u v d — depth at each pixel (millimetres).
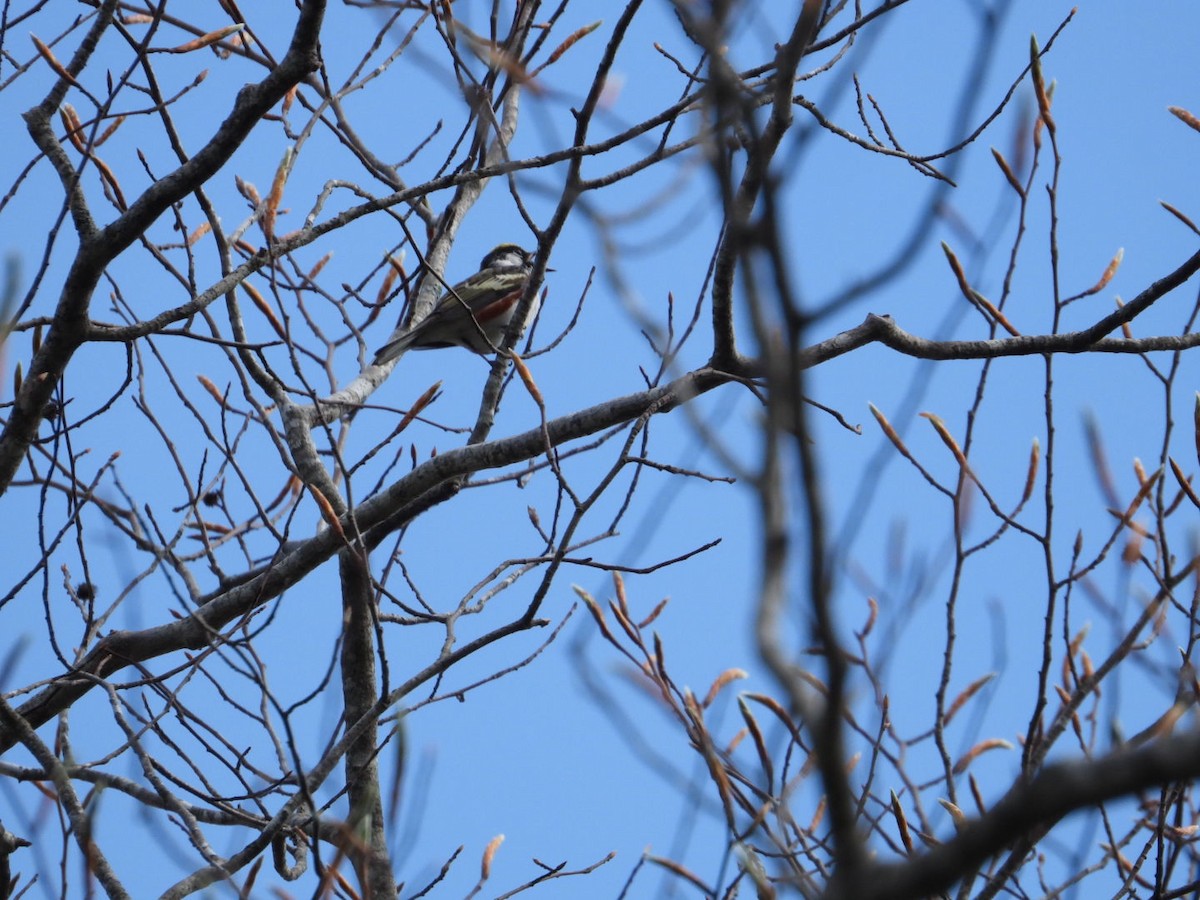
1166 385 9312
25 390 10594
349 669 11805
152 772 9984
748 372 10602
